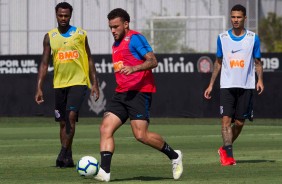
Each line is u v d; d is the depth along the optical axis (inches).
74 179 948.6
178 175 925.2
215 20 3265.3
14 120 2215.8
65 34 1100.5
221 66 1137.4
